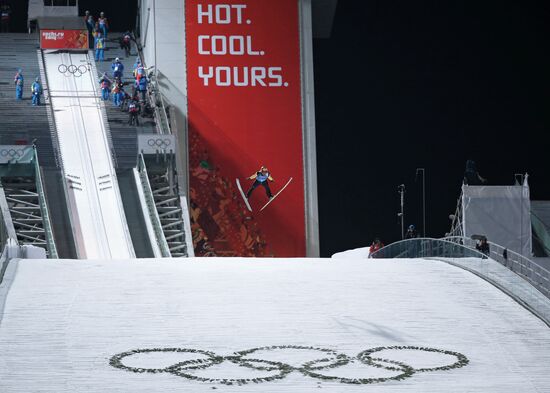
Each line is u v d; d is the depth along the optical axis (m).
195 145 127.75
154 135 110.50
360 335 46.78
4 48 144.62
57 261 61.28
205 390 37.91
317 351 43.97
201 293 53.38
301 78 130.50
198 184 126.75
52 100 127.50
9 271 56.94
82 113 124.69
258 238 126.31
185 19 130.12
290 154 128.75
